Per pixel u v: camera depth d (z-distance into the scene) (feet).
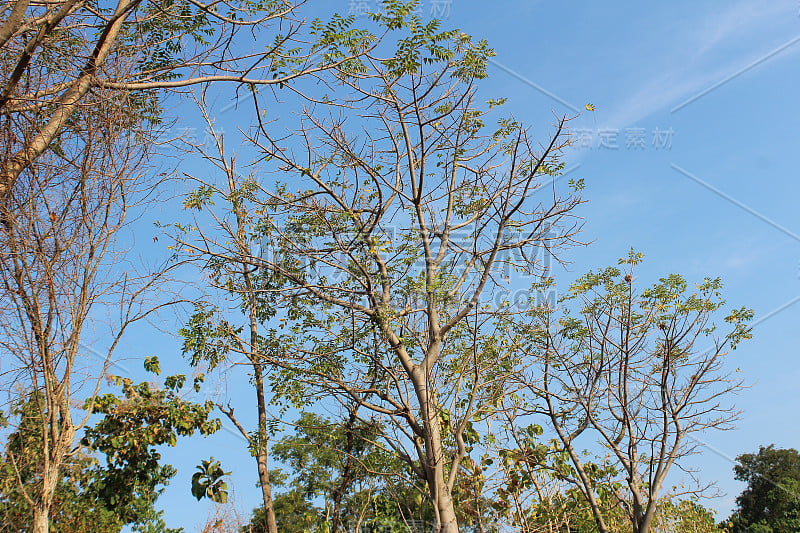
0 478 33.32
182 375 44.80
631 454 42.98
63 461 26.17
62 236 25.23
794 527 90.53
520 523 37.63
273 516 37.37
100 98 25.30
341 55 32.58
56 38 24.39
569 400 43.11
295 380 37.81
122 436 43.29
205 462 40.52
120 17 25.77
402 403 37.73
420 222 39.65
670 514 51.72
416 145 40.98
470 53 38.96
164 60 28.66
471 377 38.93
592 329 44.75
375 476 39.29
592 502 42.16
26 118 23.71
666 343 43.16
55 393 25.39
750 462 103.30
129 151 26.22
